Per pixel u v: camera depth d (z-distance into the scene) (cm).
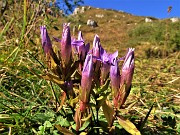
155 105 20
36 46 25
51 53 12
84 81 11
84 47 12
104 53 12
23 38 24
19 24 27
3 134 14
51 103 18
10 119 14
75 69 12
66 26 12
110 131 12
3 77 19
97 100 12
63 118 13
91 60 11
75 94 13
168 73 31
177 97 22
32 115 15
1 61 21
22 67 21
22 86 20
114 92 12
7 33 27
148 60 42
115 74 12
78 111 12
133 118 16
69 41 12
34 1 27
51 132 13
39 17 27
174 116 17
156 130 15
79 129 12
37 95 17
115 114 12
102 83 12
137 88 23
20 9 27
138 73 31
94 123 13
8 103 16
